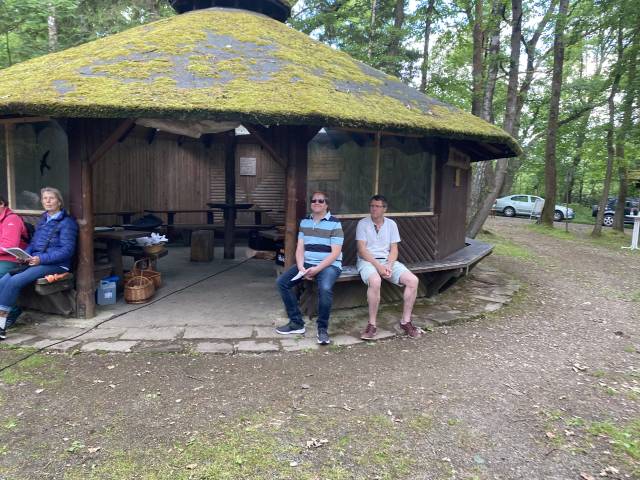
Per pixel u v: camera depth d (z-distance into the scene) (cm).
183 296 575
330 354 405
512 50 965
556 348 450
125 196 923
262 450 259
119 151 902
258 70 484
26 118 470
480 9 1093
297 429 282
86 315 476
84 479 231
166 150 1001
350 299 539
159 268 750
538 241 1395
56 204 444
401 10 1552
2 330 416
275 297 577
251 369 370
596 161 1848
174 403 311
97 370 361
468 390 345
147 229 642
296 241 480
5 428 276
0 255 439
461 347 438
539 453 266
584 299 675
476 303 595
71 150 451
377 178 540
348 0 1534
